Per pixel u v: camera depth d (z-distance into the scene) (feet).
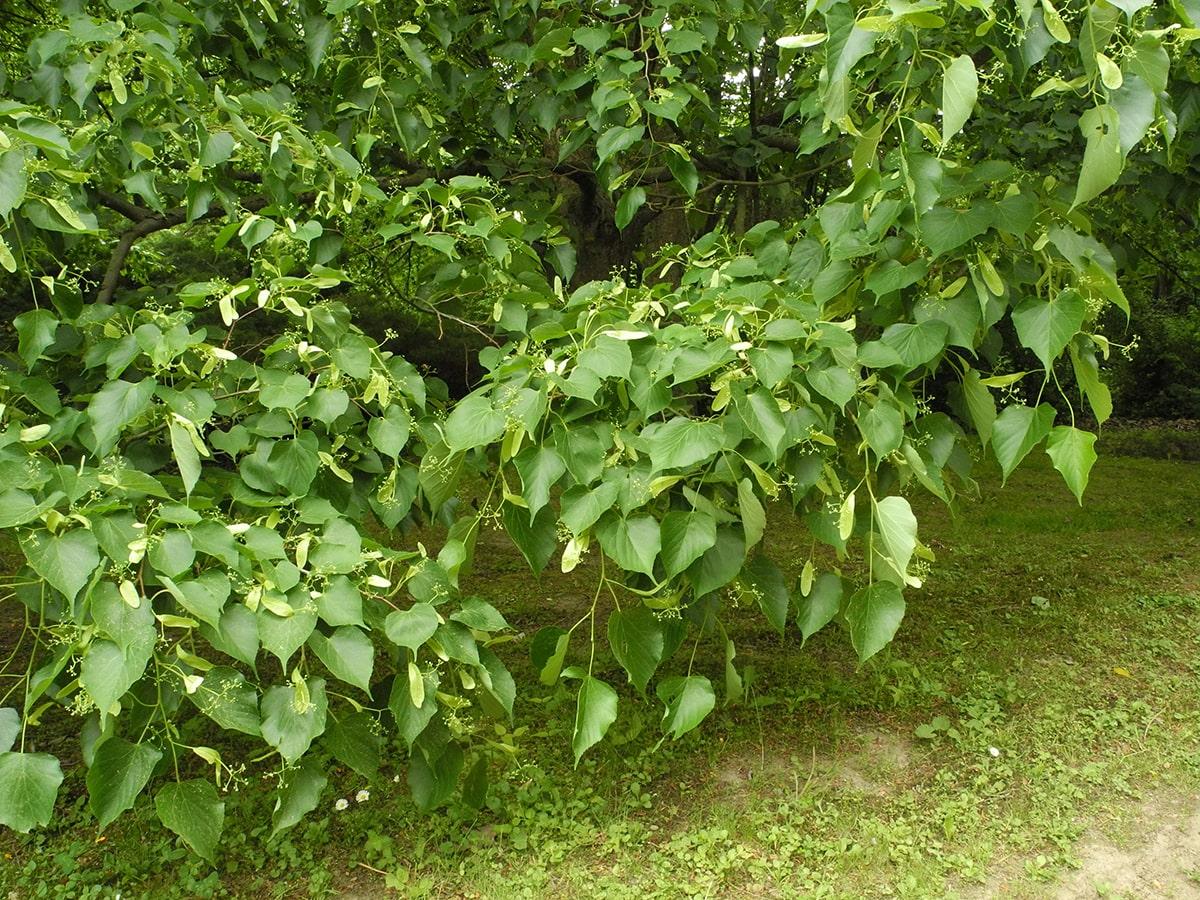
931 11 5.09
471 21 10.03
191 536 5.52
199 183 7.68
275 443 6.89
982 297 6.16
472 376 30.96
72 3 8.26
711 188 13.57
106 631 5.13
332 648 5.91
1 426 6.07
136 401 6.02
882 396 6.51
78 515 5.29
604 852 8.65
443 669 7.84
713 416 6.69
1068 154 11.58
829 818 9.18
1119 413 42.11
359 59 9.65
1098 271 5.92
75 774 10.14
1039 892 8.09
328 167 8.16
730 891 8.13
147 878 8.38
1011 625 14.42
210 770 10.06
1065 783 9.68
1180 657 13.07
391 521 7.46
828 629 14.25
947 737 10.85
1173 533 20.71
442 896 8.11
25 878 8.33
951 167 6.29
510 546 19.89
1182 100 9.07
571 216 14.29
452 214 8.07
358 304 28.02
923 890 8.02
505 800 9.48
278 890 8.18
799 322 6.18
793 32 9.23
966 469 7.73
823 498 7.25
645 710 11.30
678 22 9.14
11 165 5.45
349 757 6.62
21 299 15.24
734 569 6.72
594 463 6.31
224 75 10.19
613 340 6.33
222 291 6.87
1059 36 4.89
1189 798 9.60
